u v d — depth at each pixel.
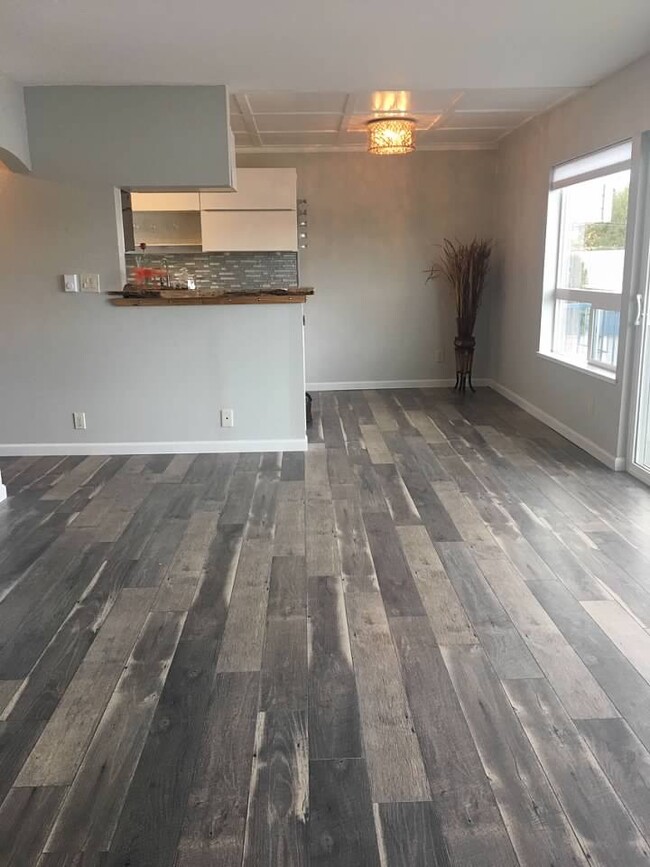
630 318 4.24
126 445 4.99
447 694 2.18
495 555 3.20
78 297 4.76
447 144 7.00
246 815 1.73
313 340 7.47
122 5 2.95
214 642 2.51
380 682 2.25
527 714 2.08
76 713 2.12
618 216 4.54
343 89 4.52
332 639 2.51
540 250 5.83
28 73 4.05
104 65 3.90
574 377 5.13
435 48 3.68
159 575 3.05
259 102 4.99
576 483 4.22
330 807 1.75
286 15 3.12
